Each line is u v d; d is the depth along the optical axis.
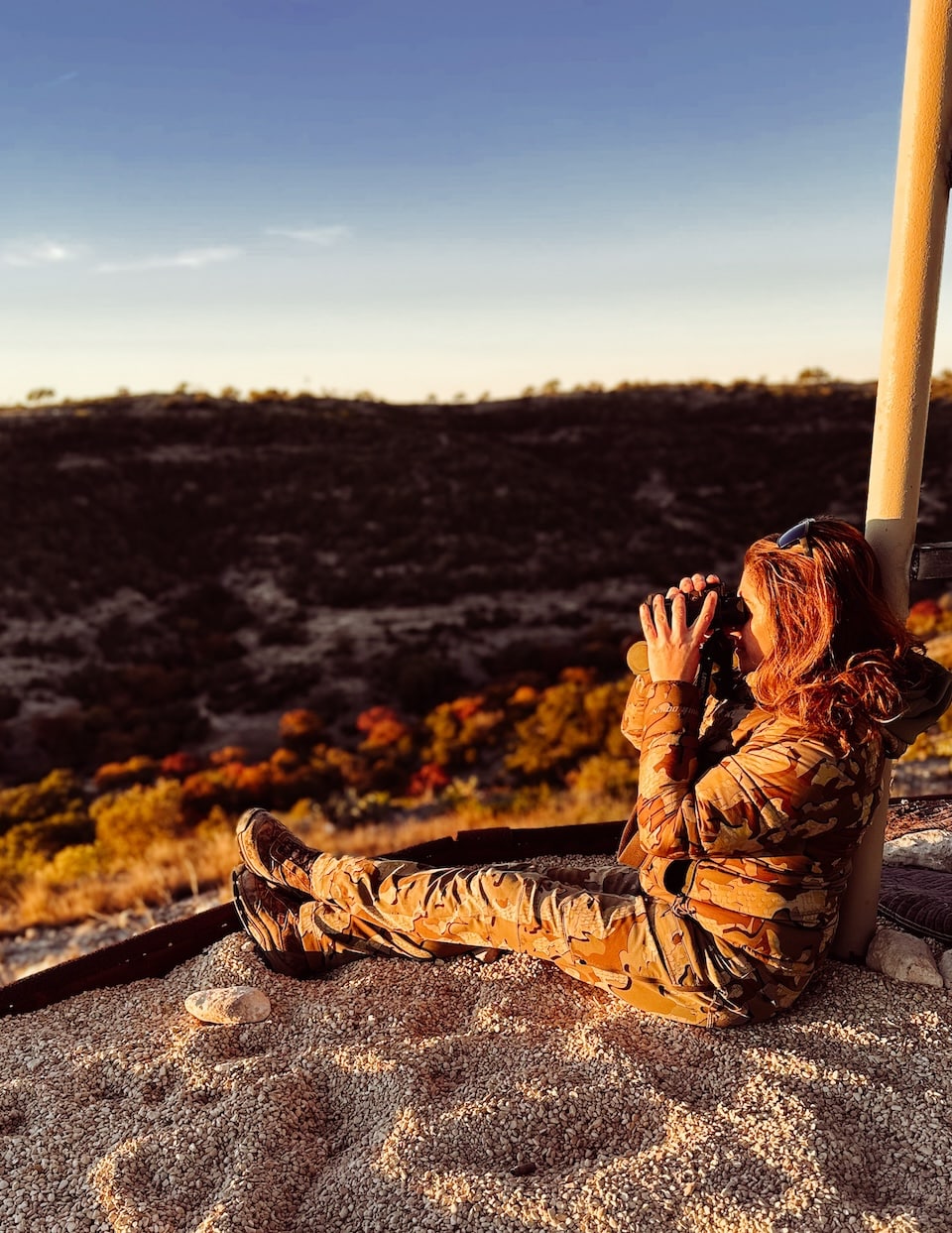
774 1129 1.87
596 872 2.59
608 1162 1.83
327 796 24.77
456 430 87.06
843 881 2.20
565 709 25.84
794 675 2.03
